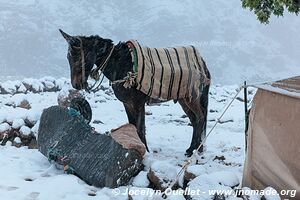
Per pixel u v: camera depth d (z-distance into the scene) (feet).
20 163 25.70
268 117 19.66
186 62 27.99
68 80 66.33
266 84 20.44
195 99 28.91
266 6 28.66
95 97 60.80
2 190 21.27
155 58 26.91
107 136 23.73
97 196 21.07
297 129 18.47
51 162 25.62
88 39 25.93
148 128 41.78
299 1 27.50
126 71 26.32
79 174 23.70
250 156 20.51
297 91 19.04
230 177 19.15
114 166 22.21
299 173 18.38
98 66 26.50
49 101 53.98
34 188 21.70
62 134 25.58
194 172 20.44
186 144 34.14
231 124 45.09
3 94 58.54
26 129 30.58
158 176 21.22
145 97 27.02
